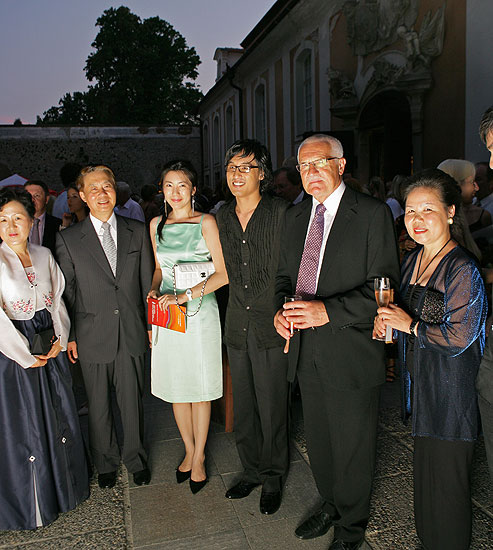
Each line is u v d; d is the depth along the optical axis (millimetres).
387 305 1958
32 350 2486
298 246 2348
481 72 7297
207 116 24828
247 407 2760
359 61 10438
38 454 2504
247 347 2666
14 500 2477
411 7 8688
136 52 32406
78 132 23984
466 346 1827
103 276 2812
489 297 2170
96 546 2387
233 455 3258
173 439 3510
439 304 1918
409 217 2006
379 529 2412
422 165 8766
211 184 24703
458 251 1926
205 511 2646
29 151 23500
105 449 2914
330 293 2199
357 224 2146
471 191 3480
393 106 9375
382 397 4082
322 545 2359
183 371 2791
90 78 33812
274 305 2502
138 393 2963
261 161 2570
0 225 2457
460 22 7672
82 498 2734
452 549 1992
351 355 2180
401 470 2957
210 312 2844
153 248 3029
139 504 2727
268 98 16281
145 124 24750
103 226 2834
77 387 4574
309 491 2812
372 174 10773
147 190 8156
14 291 2488
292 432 3564
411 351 2062
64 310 2703
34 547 2393
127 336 2863
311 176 2189
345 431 2232
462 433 1885
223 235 2678
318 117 12602
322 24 11930
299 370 2396
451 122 8016
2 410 2441
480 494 2693
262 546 2359
